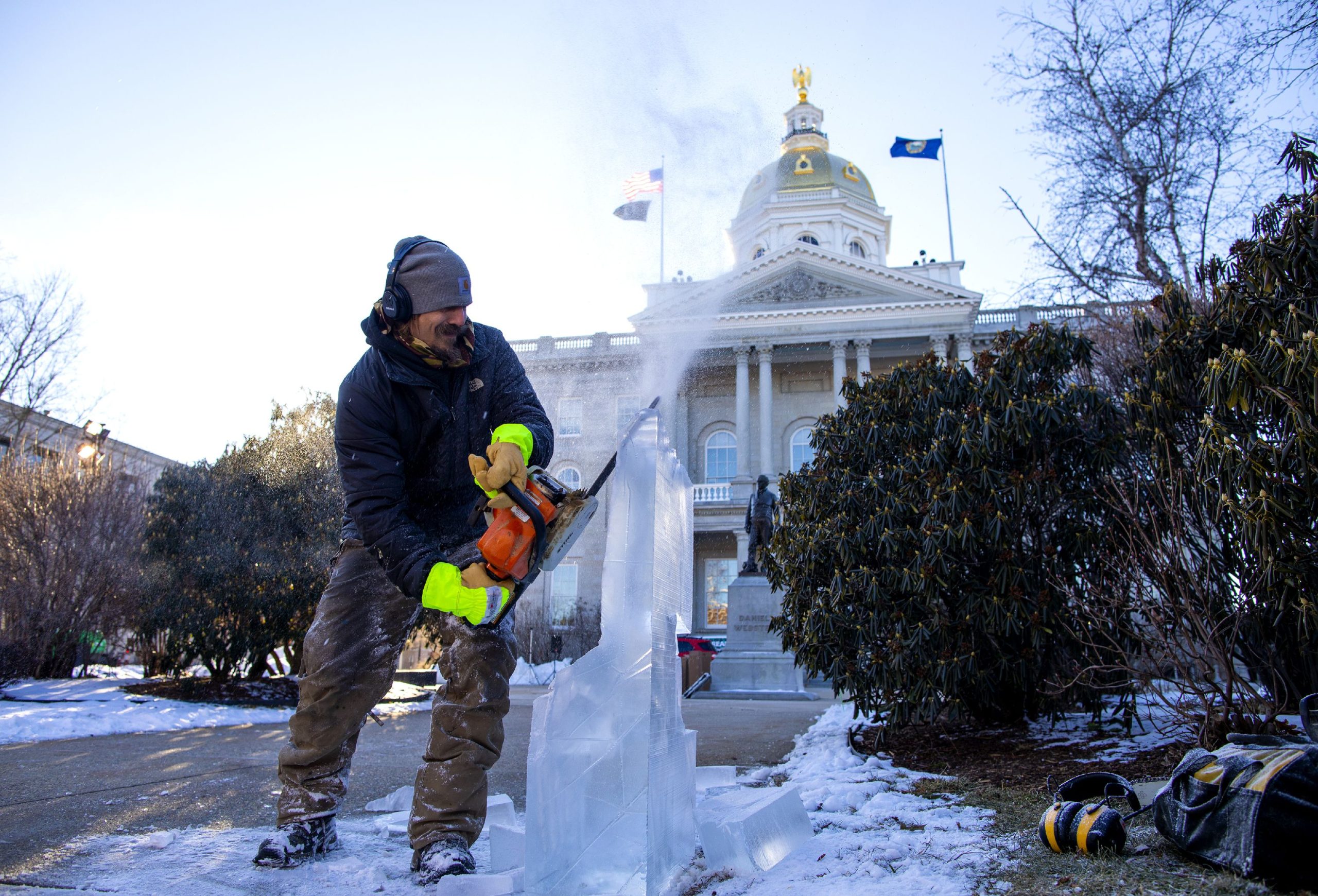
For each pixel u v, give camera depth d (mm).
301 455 10344
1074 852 2221
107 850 2459
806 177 44750
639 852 1849
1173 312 4672
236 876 2146
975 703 5152
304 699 2377
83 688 10500
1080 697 4824
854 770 4145
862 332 35938
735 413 38656
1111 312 10641
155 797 3561
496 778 4117
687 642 20906
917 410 5383
